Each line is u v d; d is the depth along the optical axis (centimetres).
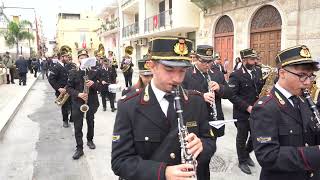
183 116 228
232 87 529
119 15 3612
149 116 222
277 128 253
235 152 651
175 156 217
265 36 1428
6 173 570
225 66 1639
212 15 1803
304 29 1204
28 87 1903
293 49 247
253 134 263
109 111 1135
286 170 243
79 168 590
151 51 223
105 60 1155
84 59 632
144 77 429
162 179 206
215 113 448
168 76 217
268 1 1367
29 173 569
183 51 216
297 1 1217
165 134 222
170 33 2402
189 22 1981
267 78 521
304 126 254
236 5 1583
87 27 5634
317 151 237
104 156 648
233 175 535
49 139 787
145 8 2695
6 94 1560
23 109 1227
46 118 1050
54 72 859
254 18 1486
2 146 732
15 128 909
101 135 807
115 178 544
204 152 229
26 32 4309
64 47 887
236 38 1598
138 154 224
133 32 3067
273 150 246
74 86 639
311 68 247
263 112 255
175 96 224
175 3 2014
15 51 4541
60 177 550
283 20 1296
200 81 476
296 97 260
